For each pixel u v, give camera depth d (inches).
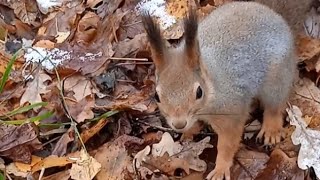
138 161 17.5
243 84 17.0
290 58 17.5
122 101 19.0
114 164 17.6
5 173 17.2
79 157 17.5
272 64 17.4
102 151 17.9
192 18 15.3
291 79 17.7
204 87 15.7
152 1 21.2
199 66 15.6
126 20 21.3
